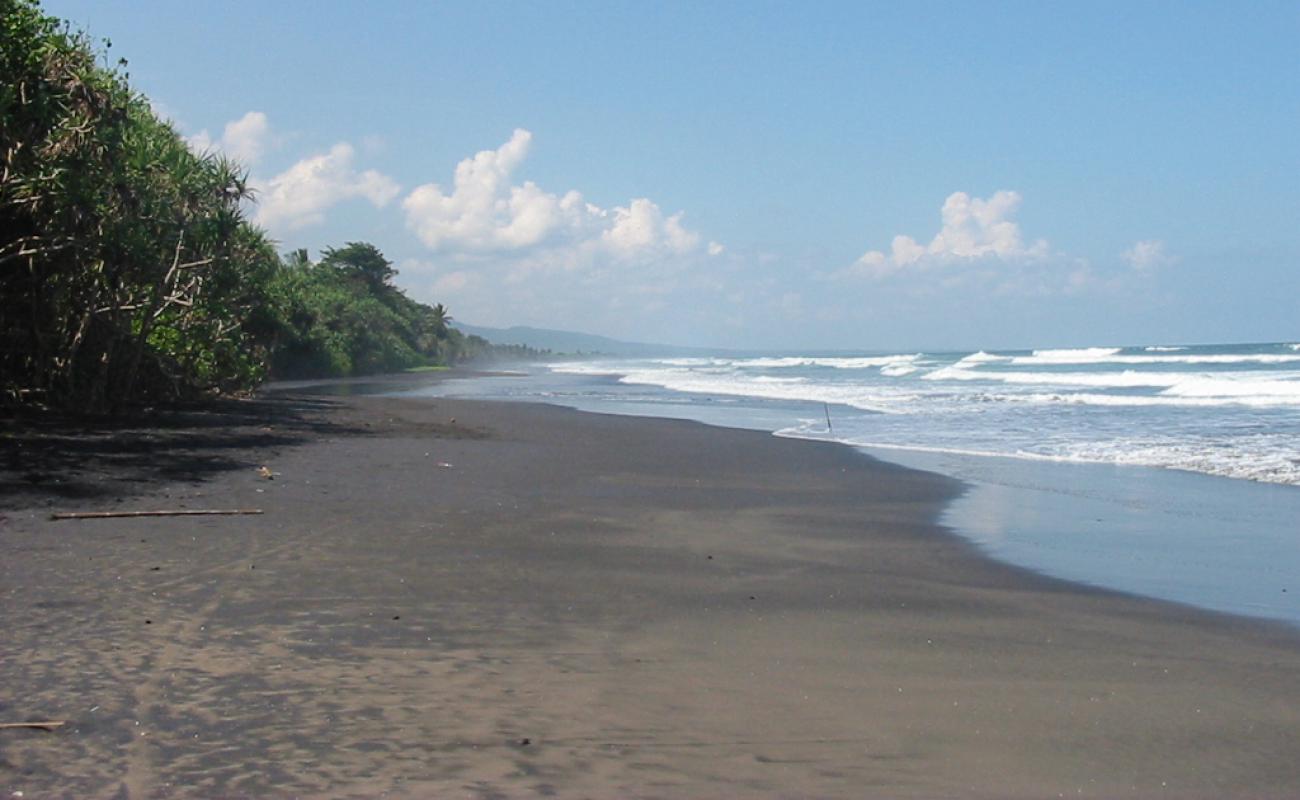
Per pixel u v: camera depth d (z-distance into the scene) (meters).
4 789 3.86
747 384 50.09
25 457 13.69
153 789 3.92
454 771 4.17
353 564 8.23
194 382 29.92
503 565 8.41
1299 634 6.68
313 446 17.86
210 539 9.02
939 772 4.29
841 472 15.54
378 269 103.31
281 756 4.27
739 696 5.20
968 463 16.67
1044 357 80.75
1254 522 11.21
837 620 6.88
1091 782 4.21
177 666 5.42
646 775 4.19
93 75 21.25
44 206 19.52
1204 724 4.92
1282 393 32.81
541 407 31.47
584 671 5.57
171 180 25.19
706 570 8.47
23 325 21.50
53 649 5.62
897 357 107.88
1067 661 5.98
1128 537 10.34
